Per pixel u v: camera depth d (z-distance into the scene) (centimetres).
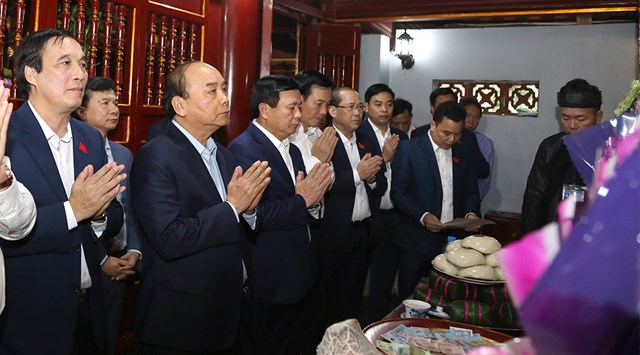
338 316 343
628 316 29
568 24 604
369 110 402
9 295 171
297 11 567
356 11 593
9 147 176
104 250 245
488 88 640
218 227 188
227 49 405
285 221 242
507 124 631
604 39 592
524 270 33
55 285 176
